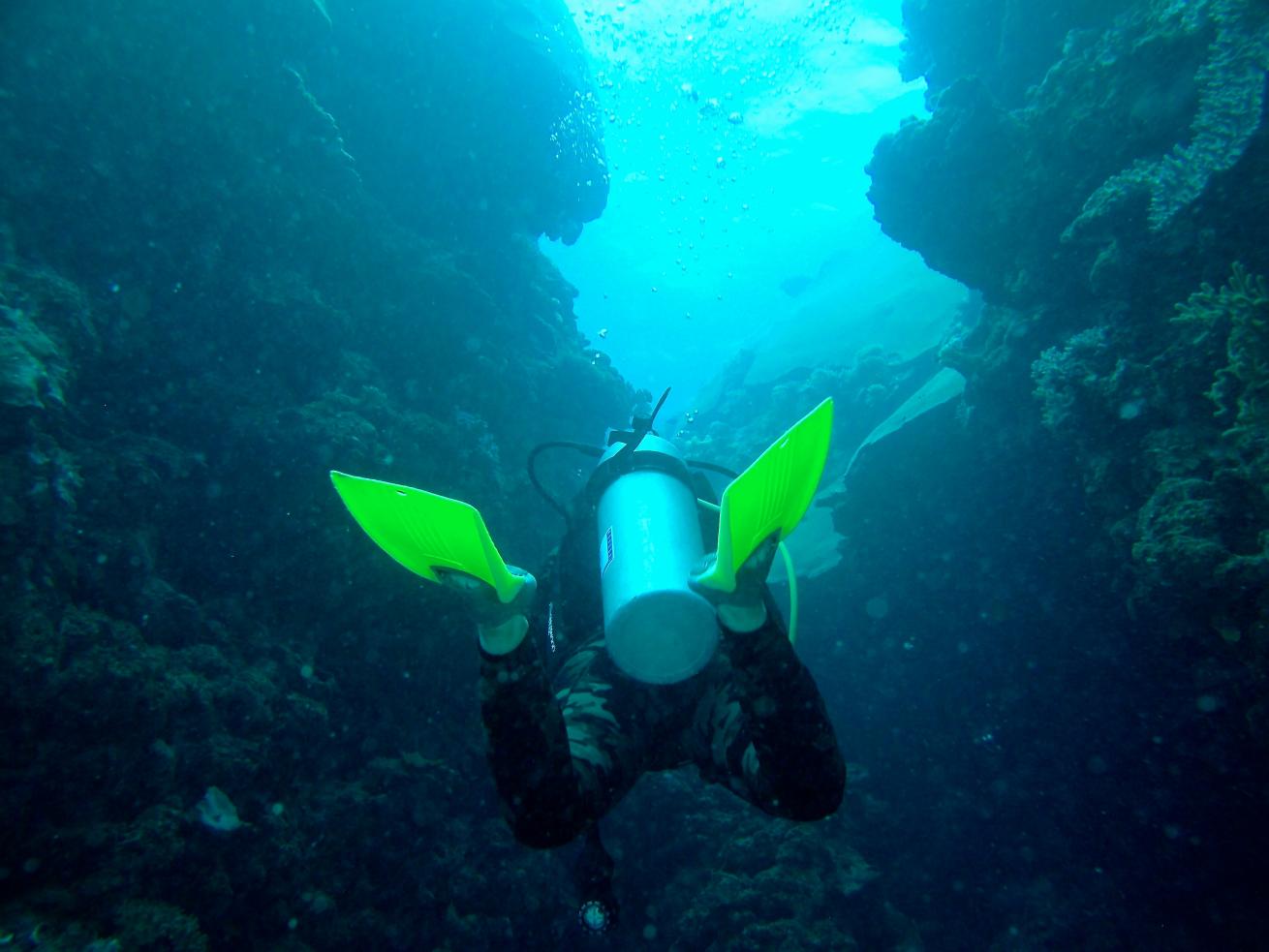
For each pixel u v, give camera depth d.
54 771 4.32
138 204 6.89
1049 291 7.53
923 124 8.31
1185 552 4.93
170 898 4.44
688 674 1.61
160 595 5.60
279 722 5.74
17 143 6.14
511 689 1.41
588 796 1.50
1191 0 6.39
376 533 1.39
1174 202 5.76
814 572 12.02
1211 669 6.33
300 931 5.29
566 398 11.57
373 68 10.12
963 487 9.79
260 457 6.57
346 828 5.90
